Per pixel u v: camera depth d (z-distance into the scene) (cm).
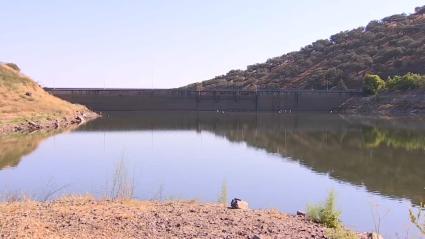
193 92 14312
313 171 3566
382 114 12325
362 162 4134
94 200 1767
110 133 6769
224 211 1652
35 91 9775
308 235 1352
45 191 2442
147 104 13850
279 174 3394
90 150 4712
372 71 16512
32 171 3328
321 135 6762
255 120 10238
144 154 4469
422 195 2698
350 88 16012
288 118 11012
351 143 5722
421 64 15462
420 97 12350
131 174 3162
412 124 9000
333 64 18850
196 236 1280
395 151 4938
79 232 1261
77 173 3241
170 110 14050
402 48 17212
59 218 1406
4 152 4366
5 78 9444
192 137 6372
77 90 13250
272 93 14800
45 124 7512
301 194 2659
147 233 1291
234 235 1304
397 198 2619
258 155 4541
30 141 5384
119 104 13550
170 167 3600
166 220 1450
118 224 1374
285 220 1559
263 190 2759
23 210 1484
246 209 1744
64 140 5628
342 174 3450
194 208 1686
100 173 3241
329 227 1500
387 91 13512
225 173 3369
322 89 16350
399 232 1838
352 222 2042
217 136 6569
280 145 5481
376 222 2036
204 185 2847
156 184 2803
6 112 7631
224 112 13775
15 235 1171
